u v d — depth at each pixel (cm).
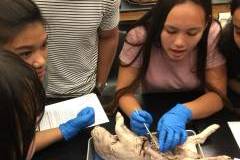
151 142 89
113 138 90
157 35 108
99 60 141
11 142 43
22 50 79
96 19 121
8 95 43
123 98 112
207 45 112
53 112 110
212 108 108
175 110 103
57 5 116
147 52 114
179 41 100
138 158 84
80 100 116
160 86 120
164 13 101
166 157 83
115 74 147
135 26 114
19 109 44
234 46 111
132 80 117
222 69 118
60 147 96
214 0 187
